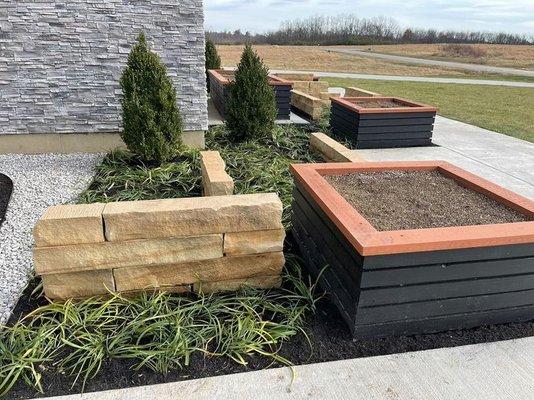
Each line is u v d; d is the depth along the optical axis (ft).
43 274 7.30
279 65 77.46
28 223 11.10
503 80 64.85
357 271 6.77
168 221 7.37
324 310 7.91
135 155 15.93
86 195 12.52
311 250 9.20
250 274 8.17
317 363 6.67
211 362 6.57
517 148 21.53
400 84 54.13
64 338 6.76
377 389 6.21
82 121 17.43
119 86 17.26
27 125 17.01
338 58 98.89
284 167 15.42
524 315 7.82
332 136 22.66
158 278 7.79
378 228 7.69
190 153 16.53
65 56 16.46
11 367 6.16
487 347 7.16
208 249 7.75
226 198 8.01
